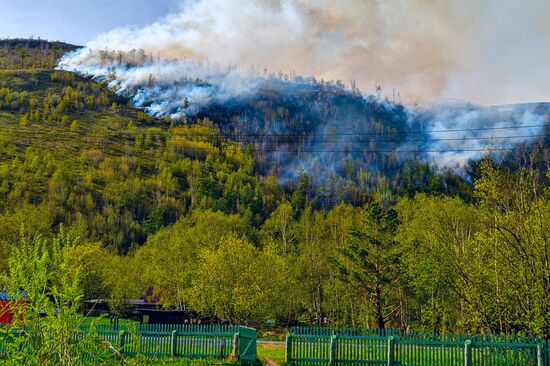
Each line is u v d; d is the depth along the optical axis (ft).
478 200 123.03
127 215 638.53
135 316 266.77
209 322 240.12
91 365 53.98
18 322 52.65
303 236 379.14
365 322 229.45
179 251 296.92
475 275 117.70
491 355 90.12
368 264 215.92
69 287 53.11
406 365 92.17
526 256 105.60
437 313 163.73
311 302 278.05
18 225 257.55
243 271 214.28
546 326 100.12
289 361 95.20
